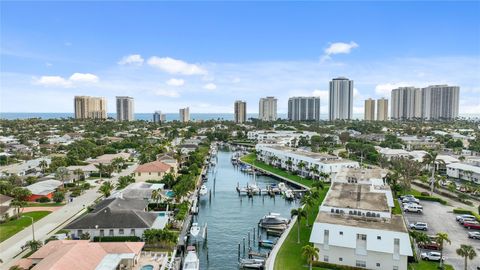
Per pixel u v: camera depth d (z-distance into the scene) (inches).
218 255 3432.6
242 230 4133.9
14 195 4493.1
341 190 4151.1
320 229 3036.4
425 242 3120.1
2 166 7175.2
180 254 3331.7
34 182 5664.4
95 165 6924.2
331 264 2930.6
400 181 5871.1
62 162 6879.9
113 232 3398.1
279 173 7396.7
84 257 2539.4
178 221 3983.8
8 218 3887.8
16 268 2519.7
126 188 4926.2
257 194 5851.4
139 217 3513.8
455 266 2893.7
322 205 3523.6
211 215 4702.3
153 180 6092.5
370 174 5236.2
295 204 5285.4
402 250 2792.8
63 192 5019.7
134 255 2815.0
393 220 3193.9
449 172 6978.4
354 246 2901.1
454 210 4498.0
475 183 6254.9
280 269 2883.9
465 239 3533.5
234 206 5152.6
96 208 3939.5
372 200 3700.8
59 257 2428.6
